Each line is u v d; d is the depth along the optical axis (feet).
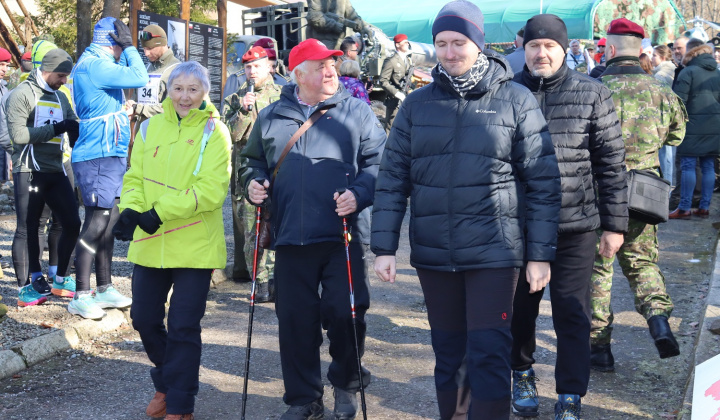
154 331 12.84
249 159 12.98
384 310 19.76
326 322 12.52
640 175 14.34
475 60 10.38
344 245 12.31
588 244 12.37
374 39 40.45
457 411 11.03
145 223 12.10
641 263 15.10
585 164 12.30
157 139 12.81
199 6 49.90
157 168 12.66
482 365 10.17
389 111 38.01
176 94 12.59
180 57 27.58
